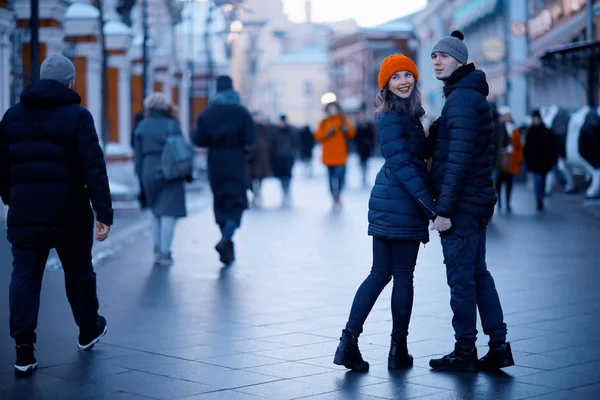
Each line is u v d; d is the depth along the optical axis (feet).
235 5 186.80
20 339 32.19
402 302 32.35
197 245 70.95
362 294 32.42
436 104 362.33
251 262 60.90
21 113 32.99
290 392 29.50
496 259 60.54
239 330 39.14
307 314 42.70
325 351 35.19
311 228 83.92
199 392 29.60
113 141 130.62
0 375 31.96
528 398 28.45
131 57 151.02
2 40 82.12
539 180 100.32
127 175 113.91
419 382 30.58
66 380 31.24
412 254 32.50
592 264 57.93
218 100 60.23
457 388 29.73
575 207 103.40
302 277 54.24
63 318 41.50
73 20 114.11
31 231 32.71
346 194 134.21
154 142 59.21
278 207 110.11
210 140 59.88
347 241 73.20
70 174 33.09
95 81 115.65
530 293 47.44
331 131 105.81
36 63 66.80
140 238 74.59
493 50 223.71
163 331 39.04
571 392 29.09
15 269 32.81
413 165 31.91
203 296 47.70
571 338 36.70
